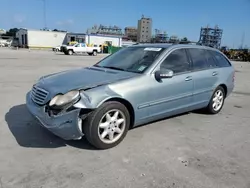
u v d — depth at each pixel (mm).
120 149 3641
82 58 26734
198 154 3588
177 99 4488
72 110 3236
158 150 3658
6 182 2750
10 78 9781
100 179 2871
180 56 4660
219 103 5680
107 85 3557
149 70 4062
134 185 2777
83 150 3568
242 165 3314
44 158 3303
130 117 3928
